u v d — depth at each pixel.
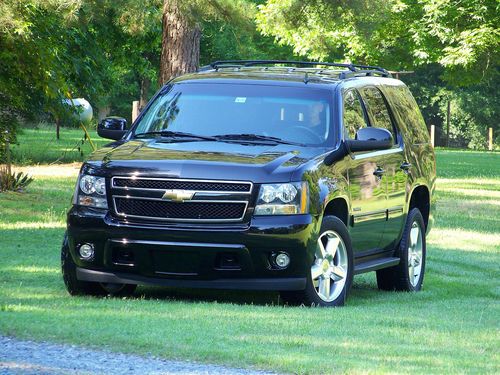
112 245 18.36
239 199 18.08
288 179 18.20
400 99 23.80
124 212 18.44
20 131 51.53
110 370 12.26
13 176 41.06
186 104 20.75
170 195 18.16
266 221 18.03
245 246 17.97
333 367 12.73
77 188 18.95
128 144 19.70
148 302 18.19
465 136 159.62
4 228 30.06
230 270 18.14
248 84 20.86
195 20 38.88
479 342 15.55
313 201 18.36
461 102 155.88
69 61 60.75
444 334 16.12
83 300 18.14
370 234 21.00
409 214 23.09
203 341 14.02
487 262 28.27
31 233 29.03
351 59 91.06
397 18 85.31
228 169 18.20
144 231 18.14
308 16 50.34
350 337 15.19
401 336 15.62
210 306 17.83
